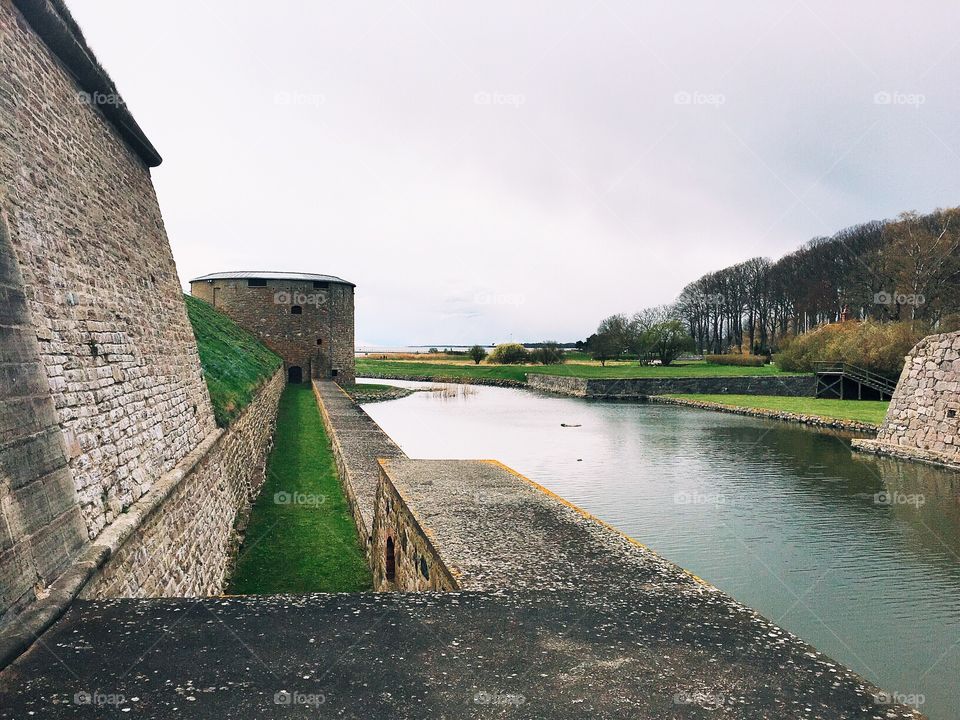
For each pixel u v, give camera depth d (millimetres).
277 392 30828
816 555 11805
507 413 38344
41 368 4855
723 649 3598
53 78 6434
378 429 20094
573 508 6844
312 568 9578
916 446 21141
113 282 7441
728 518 14258
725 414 36344
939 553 11875
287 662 3391
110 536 5375
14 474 4129
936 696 7227
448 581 4902
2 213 4680
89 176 7254
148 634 3721
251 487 14508
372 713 2900
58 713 2887
